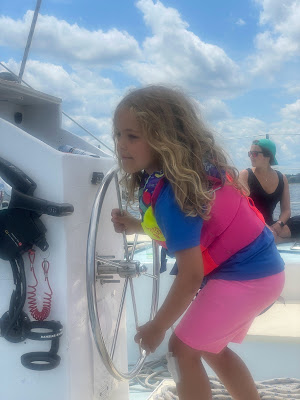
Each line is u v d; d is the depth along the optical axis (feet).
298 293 8.54
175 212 3.94
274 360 7.07
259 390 6.43
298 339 6.88
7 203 4.02
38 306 4.15
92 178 4.69
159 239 4.53
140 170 4.66
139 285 8.09
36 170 4.10
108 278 4.75
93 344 4.75
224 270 4.48
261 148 10.78
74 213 4.27
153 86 4.44
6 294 4.23
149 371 7.59
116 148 4.49
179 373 4.55
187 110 4.36
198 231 3.98
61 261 4.10
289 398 6.22
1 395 4.31
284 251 9.97
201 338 4.46
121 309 4.87
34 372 4.22
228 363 5.07
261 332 7.06
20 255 4.03
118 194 4.92
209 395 4.63
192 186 3.94
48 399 4.21
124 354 5.80
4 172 4.03
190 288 3.98
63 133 6.90
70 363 4.18
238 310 4.43
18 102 6.79
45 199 4.08
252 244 4.49
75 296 4.29
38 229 4.00
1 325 4.16
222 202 4.33
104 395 5.07
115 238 5.63
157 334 4.14
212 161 4.33
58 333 4.05
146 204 4.39
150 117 4.13
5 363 4.28
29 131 7.07
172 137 4.15
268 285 4.50
